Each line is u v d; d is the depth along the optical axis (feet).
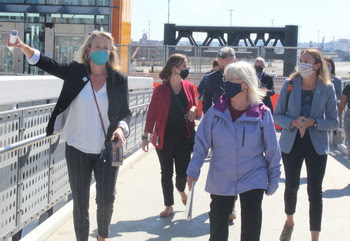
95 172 14.88
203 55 64.75
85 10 64.64
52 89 18.16
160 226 19.94
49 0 65.05
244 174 13.43
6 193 15.28
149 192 24.99
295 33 75.56
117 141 14.70
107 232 15.03
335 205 23.54
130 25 72.49
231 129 13.32
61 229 18.88
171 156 20.65
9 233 15.62
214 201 13.74
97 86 14.56
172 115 20.26
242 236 13.43
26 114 16.44
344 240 18.80
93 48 14.25
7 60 66.69
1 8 65.26
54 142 19.13
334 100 17.08
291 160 17.35
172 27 78.79
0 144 14.78
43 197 18.33
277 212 22.13
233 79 13.24
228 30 79.00
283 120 17.17
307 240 18.70
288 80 17.46
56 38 65.36
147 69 65.31
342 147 38.73
